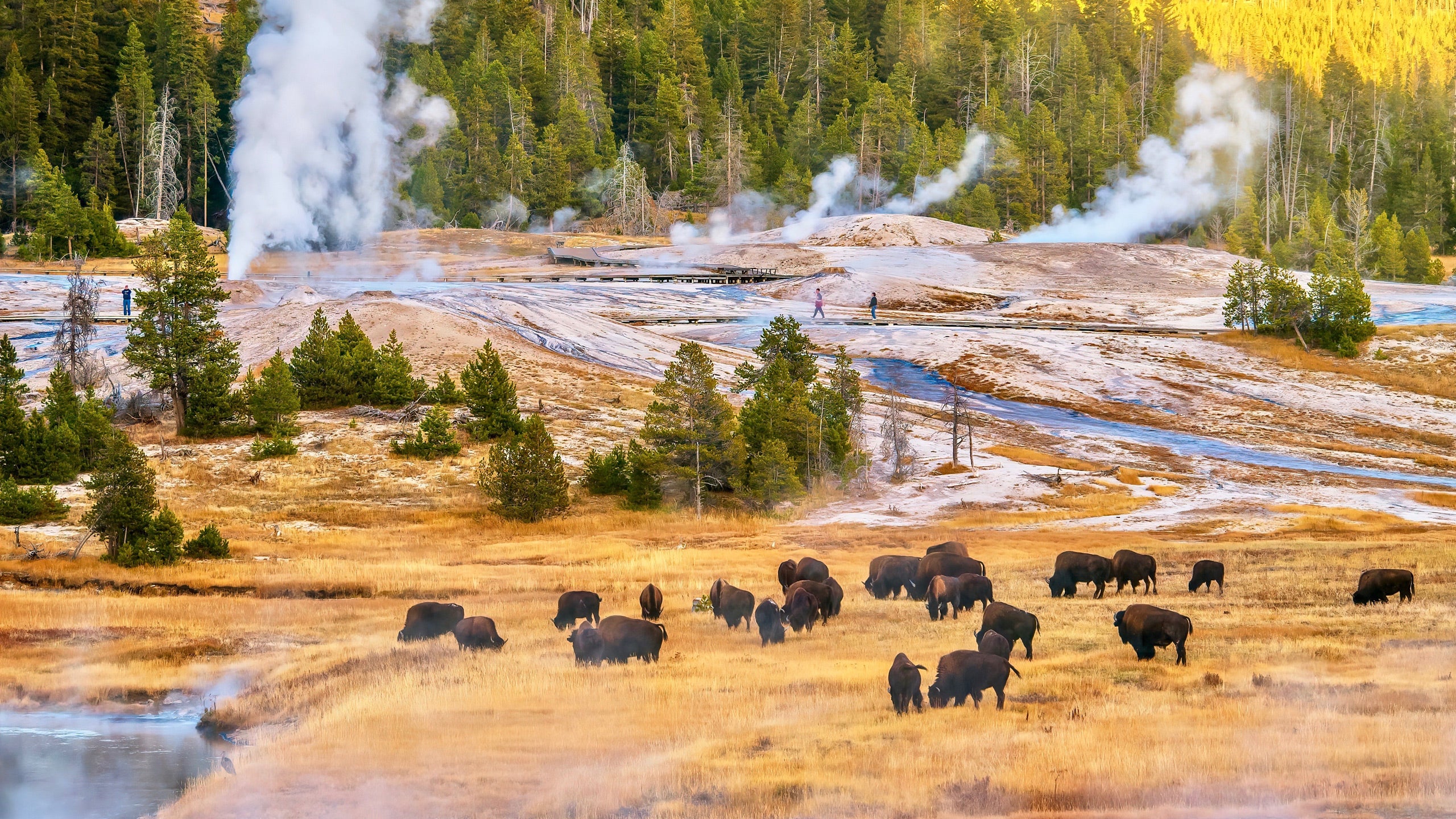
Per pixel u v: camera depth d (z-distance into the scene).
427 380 144.25
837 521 101.19
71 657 50.28
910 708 35.47
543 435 102.44
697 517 103.25
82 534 87.50
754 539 90.44
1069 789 27.34
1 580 71.19
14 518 92.50
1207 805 26.45
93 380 134.25
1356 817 25.36
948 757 30.33
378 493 109.00
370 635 53.88
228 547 80.81
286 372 125.94
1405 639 43.88
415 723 36.12
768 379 127.19
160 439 122.62
